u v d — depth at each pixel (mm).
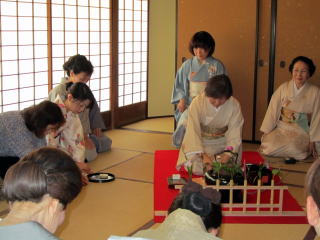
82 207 3738
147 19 7457
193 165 4141
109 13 6645
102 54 6629
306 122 5520
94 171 4684
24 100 5406
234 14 6133
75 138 4324
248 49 6121
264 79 6113
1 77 5090
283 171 4859
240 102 6273
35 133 3354
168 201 3602
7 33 5113
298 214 3443
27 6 5324
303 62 5410
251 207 3445
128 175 4582
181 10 6418
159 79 7770
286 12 5883
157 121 7516
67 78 4871
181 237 1473
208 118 4254
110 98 6867
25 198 1325
